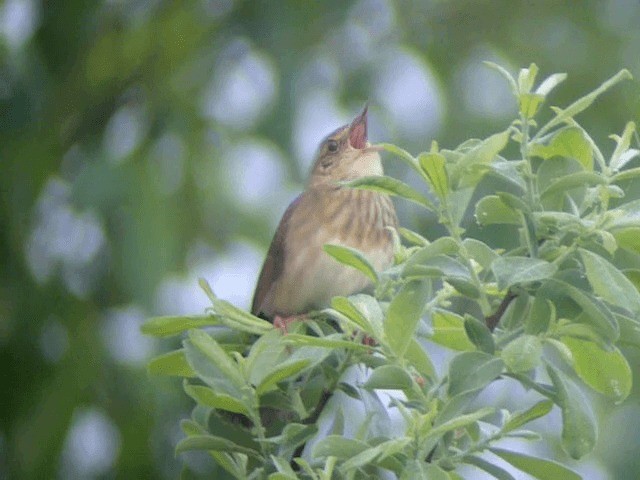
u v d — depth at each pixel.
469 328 5.56
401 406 5.55
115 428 11.67
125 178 11.50
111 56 13.00
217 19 13.12
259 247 12.28
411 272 5.66
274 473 5.64
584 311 5.50
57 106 12.80
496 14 13.75
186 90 12.80
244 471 6.26
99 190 11.45
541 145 5.89
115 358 11.80
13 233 11.98
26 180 12.12
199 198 12.28
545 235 5.71
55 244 12.06
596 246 5.75
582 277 5.57
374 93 12.97
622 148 5.84
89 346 11.77
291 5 12.99
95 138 12.79
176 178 12.34
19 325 12.02
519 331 5.70
